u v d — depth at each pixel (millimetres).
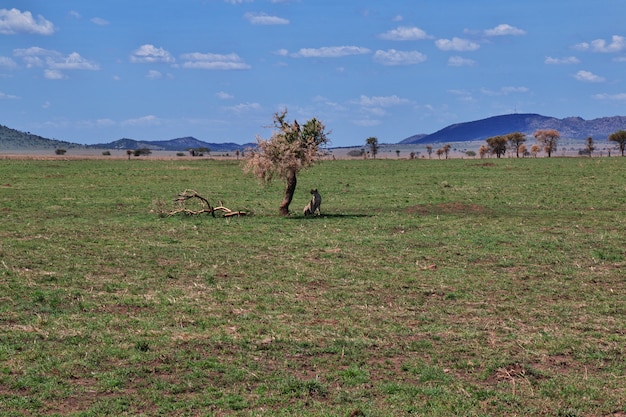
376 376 10461
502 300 14945
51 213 30547
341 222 26719
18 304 14125
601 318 13555
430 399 9570
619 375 10586
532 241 22000
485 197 37750
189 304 14312
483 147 141000
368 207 33094
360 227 25359
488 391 9820
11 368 10477
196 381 10117
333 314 13734
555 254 19922
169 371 10539
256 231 24422
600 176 52969
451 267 18234
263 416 8930
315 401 9469
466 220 27328
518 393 9852
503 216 28812
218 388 9891
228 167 74625
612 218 28062
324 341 11977
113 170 68250
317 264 18547
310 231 24328
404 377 10445
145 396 9562
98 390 9773
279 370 10586
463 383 10203
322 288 15953
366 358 11219
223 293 15312
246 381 10180
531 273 17531
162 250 20484
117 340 11859
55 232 24203
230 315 13523
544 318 13547
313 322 13148
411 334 12516
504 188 43562
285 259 19219
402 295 15336
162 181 52188
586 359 11266
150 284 16141
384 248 20906
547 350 11648
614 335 12406
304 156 28250
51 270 17516
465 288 15945
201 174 61250
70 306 14102
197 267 18109
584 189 41781
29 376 10203
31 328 12422
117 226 25844
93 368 10578
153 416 8945
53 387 9828
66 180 52781
